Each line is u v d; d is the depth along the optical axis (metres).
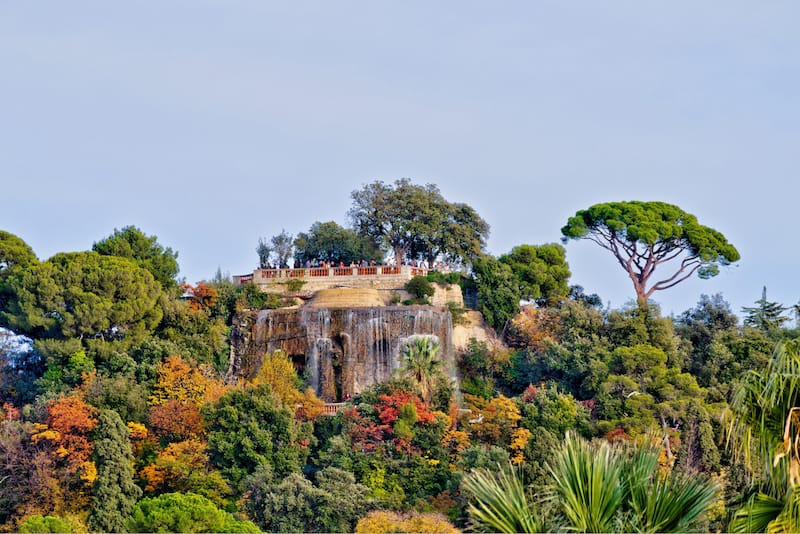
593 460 79.94
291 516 189.75
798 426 78.81
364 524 180.38
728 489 189.88
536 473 187.88
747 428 80.19
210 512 174.75
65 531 181.25
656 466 81.94
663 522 78.50
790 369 79.75
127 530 183.50
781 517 76.75
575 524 78.19
